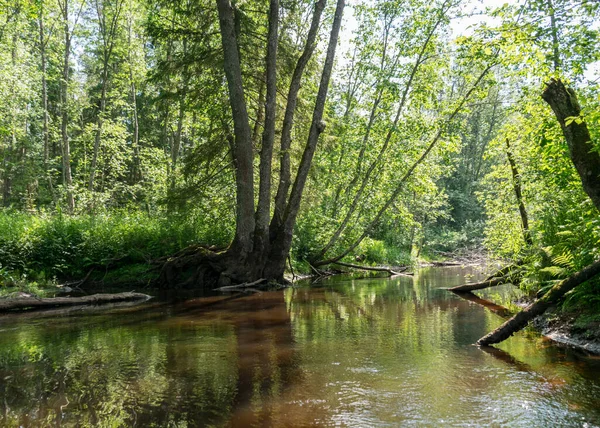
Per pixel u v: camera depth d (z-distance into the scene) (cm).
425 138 1753
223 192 1571
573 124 564
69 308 951
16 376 454
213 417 341
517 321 551
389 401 369
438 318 746
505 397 371
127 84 2641
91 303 1009
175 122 2330
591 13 606
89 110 3206
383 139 1823
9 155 2998
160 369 473
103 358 522
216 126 1498
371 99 1956
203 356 525
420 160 1733
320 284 1422
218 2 1234
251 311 866
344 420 331
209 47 1380
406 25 1688
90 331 690
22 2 1538
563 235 744
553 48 629
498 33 639
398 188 1764
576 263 624
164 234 1495
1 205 3069
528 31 592
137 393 398
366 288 1270
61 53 2648
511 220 1156
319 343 582
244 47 1403
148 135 3528
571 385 395
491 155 1204
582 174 563
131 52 2431
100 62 2555
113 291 1261
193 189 1388
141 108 3344
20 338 645
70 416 346
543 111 800
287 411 351
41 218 1611
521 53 654
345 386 408
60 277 1381
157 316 825
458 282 1423
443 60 1670
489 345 554
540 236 856
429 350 534
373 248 2484
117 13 2288
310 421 331
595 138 591
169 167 2156
